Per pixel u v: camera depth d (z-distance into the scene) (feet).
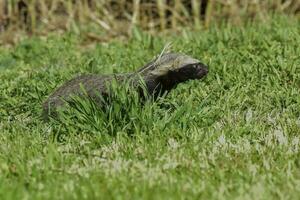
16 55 58.34
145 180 28.17
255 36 54.34
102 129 35.24
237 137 34.14
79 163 31.35
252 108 39.29
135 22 66.23
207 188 27.22
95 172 29.37
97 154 32.63
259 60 46.32
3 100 43.16
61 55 56.90
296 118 37.45
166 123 35.17
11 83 46.88
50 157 30.99
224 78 43.65
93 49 59.00
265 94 40.52
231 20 64.59
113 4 68.44
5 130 37.52
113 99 35.83
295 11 66.64
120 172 29.55
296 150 32.01
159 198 25.73
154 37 60.95
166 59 37.65
